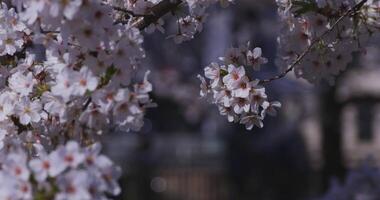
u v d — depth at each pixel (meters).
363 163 8.48
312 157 18.30
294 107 19.89
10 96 4.56
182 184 19.59
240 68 4.64
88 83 3.88
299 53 5.18
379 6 5.11
